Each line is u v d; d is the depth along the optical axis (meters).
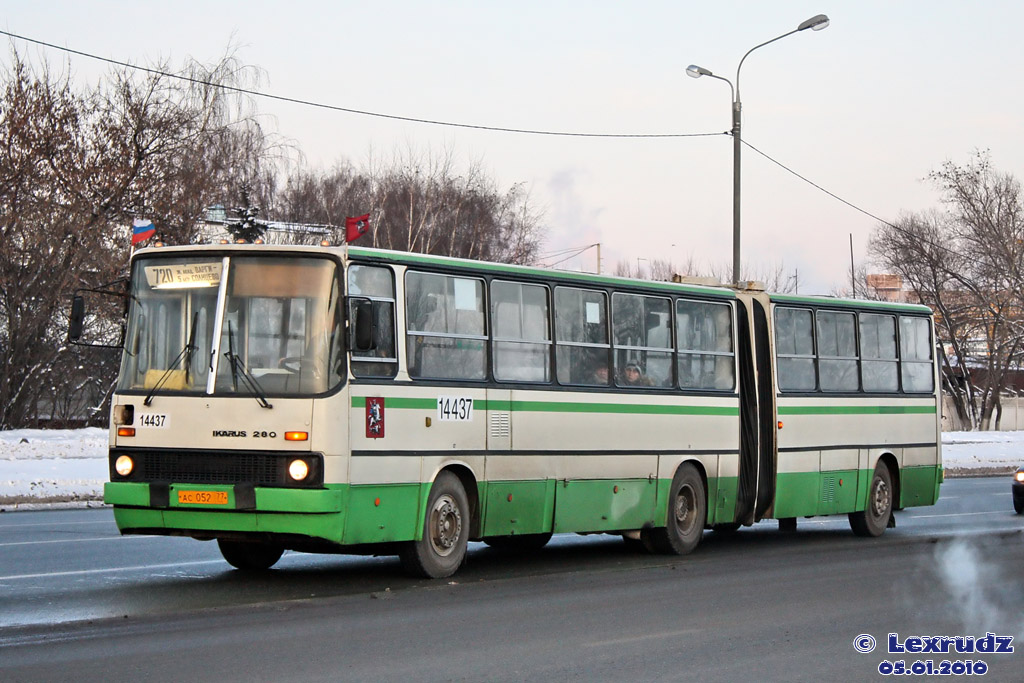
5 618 9.76
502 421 13.49
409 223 57.56
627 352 15.33
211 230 39.75
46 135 36.38
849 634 10.02
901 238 64.50
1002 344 62.81
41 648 8.60
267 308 11.81
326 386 11.56
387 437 12.07
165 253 12.20
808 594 12.22
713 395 16.58
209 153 40.09
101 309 36.75
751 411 17.23
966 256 62.62
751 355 17.34
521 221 62.00
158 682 7.63
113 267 36.59
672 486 15.88
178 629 9.47
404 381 12.34
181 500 11.51
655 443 15.58
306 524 11.31
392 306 12.35
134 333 12.15
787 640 9.68
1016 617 11.01
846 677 8.41
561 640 9.44
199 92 40.31
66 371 38.91
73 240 36.12
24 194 36.12
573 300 14.64
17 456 27.84
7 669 7.91
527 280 14.03
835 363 18.62
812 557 15.84
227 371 11.73
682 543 16.03
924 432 20.31
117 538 15.70
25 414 37.53
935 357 20.78
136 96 38.16
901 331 20.06
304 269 11.86
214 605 10.70
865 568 14.53
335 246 11.98
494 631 9.77
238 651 8.66
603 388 14.84
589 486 14.60
